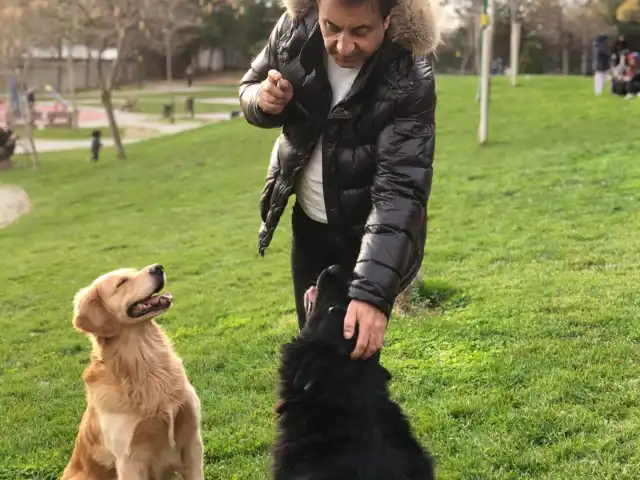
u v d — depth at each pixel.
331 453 2.71
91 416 3.96
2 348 7.85
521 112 21.78
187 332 7.44
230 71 86.81
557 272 7.65
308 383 2.80
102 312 3.83
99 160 27.78
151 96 62.03
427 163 2.84
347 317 2.71
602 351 5.34
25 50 31.62
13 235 15.83
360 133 2.89
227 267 10.41
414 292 7.10
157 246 12.68
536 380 5.07
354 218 3.09
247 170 20.41
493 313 6.51
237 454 4.62
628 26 43.53
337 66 2.93
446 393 5.08
